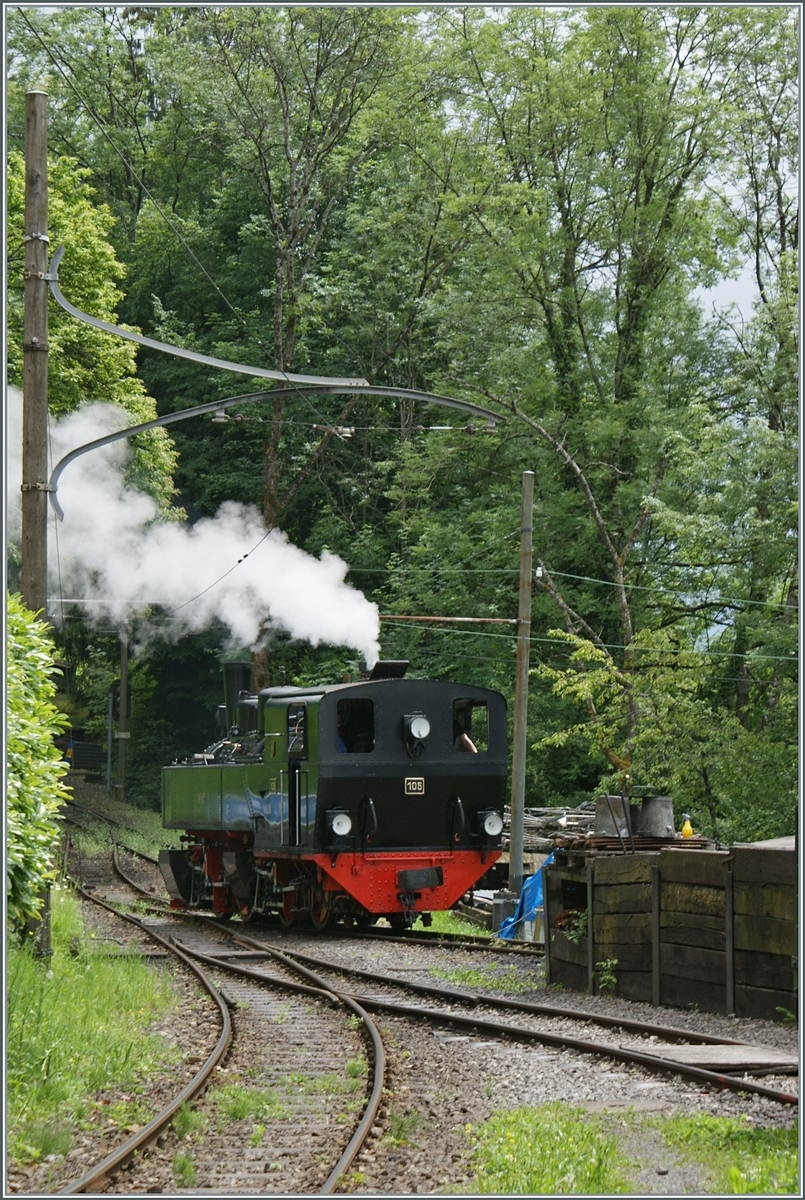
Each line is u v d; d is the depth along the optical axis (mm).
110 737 68938
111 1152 10117
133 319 65500
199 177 66438
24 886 13906
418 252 52562
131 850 47812
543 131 43125
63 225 43625
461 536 46438
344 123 52500
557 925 19531
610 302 44844
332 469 58062
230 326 60750
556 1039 14039
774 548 33250
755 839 31281
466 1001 17469
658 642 35344
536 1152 9789
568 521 45125
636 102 41906
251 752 30766
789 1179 8875
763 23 41406
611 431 42375
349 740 27453
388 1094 12062
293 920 29094
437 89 47656
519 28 44844
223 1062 13633
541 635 46719
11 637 14531
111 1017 15219
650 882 17172
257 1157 10117
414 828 26672
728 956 15508
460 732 28609
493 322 44438
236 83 50938
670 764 32250
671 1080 12109
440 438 47281
